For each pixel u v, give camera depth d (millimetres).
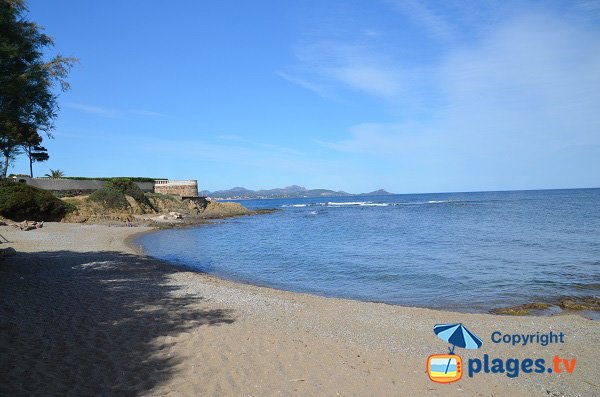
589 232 31125
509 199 112812
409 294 14086
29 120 13195
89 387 5434
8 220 34156
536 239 27766
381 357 7426
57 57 13133
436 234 33219
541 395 6035
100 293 11297
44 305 9508
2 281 11922
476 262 19828
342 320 9961
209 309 10219
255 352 7254
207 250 25891
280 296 12586
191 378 5973
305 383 6059
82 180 52812
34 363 6035
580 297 12930
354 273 17984
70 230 31859
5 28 11828
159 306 10188
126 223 42094
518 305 12266
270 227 44188
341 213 72188
